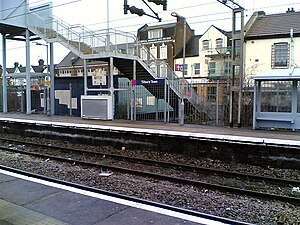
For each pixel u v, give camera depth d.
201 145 12.10
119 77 23.06
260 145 10.95
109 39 19.33
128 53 20.20
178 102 20.72
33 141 17.03
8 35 26.41
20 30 24.88
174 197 7.50
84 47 20.62
